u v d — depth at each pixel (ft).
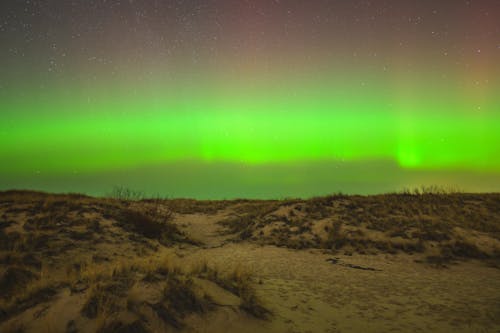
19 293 27.20
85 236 46.70
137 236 51.55
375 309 27.73
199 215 87.61
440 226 56.18
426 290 32.91
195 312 22.58
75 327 20.36
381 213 63.52
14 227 45.98
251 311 24.29
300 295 30.25
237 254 49.03
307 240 55.88
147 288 23.90
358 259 45.73
